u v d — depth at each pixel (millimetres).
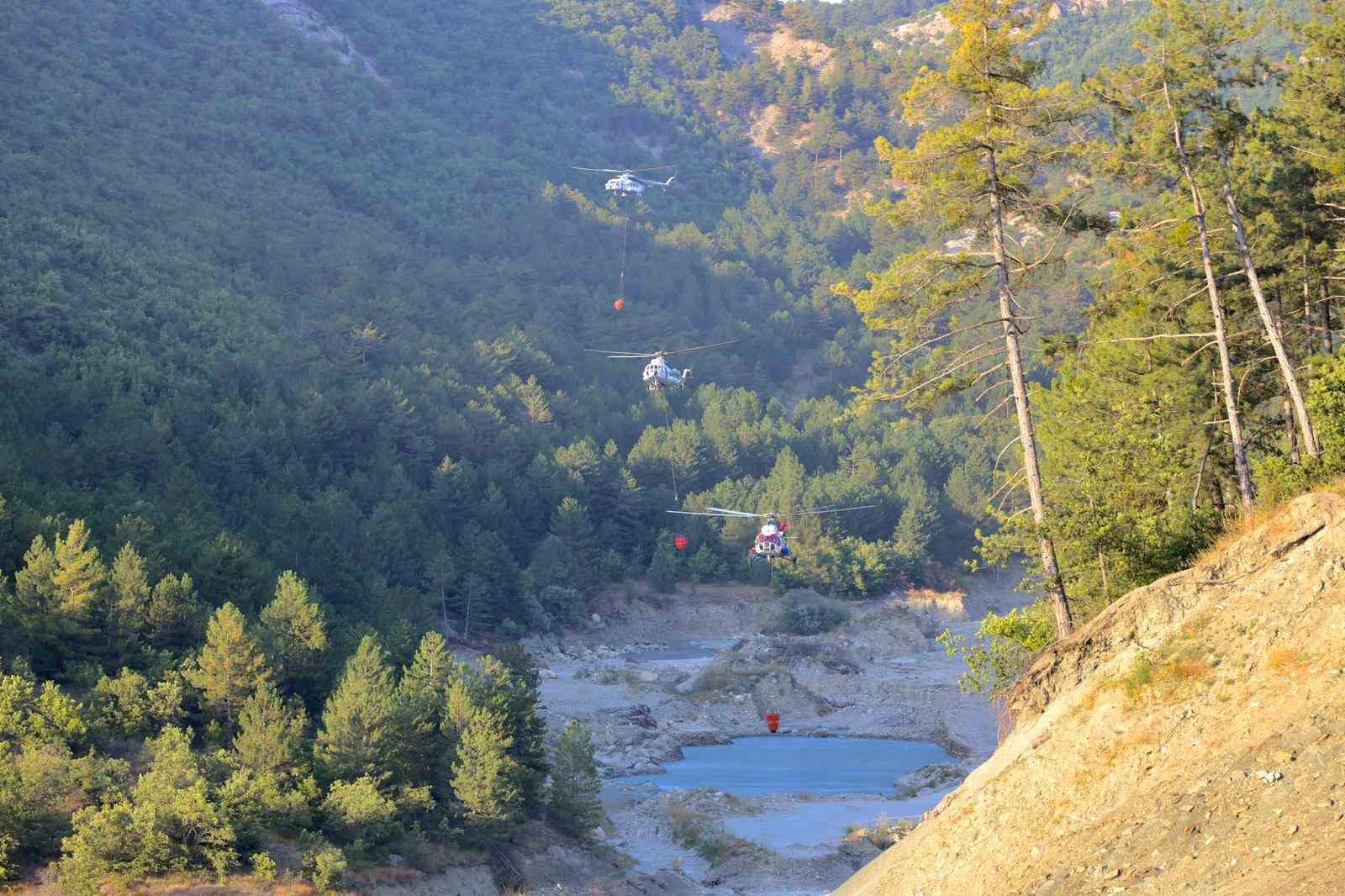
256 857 45469
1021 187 29797
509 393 168625
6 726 48938
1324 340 38938
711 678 97688
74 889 42562
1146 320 37156
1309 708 16062
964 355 29984
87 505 79750
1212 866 14383
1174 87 34219
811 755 80812
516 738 56938
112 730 53094
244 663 54844
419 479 141500
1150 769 17438
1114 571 28141
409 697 56312
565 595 129125
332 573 90125
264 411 133750
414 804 51438
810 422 183750
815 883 52406
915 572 148750
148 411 118500
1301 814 14211
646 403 185250
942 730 85625
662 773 74500
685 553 147750
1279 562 19125
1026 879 17250
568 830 57344
